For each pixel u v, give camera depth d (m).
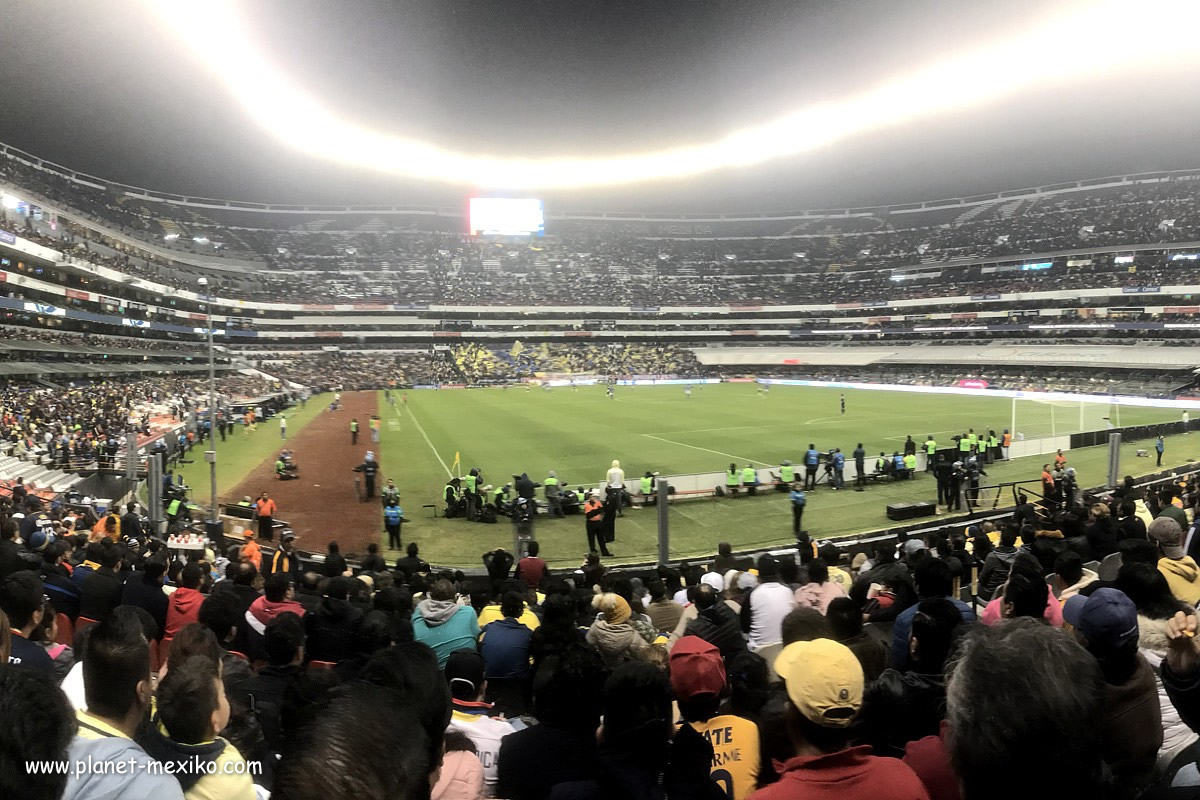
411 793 1.69
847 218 138.38
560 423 47.28
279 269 108.62
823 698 2.73
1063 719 1.84
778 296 118.31
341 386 84.19
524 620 7.50
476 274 119.75
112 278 65.00
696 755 3.32
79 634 4.69
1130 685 3.30
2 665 2.10
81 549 12.80
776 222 143.38
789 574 10.46
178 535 15.82
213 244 102.88
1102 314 82.62
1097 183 108.12
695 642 4.10
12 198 55.72
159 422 45.03
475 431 43.72
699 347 114.69
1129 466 30.31
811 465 26.48
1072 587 6.29
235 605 6.81
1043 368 80.06
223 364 80.75
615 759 3.06
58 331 58.84
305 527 22.11
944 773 3.21
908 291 104.56
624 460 32.88
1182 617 2.94
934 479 28.50
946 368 90.50
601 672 3.86
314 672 3.66
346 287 107.62
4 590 4.85
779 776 3.66
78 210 76.31
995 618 6.30
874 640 5.34
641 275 126.38
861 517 22.55
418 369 94.56
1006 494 25.58
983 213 119.62
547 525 22.38
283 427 39.41
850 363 99.69
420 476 30.33
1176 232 84.44
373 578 10.02
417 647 3.19
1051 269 94.38
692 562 17.39
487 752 4.41
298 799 1.55
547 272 124.50
